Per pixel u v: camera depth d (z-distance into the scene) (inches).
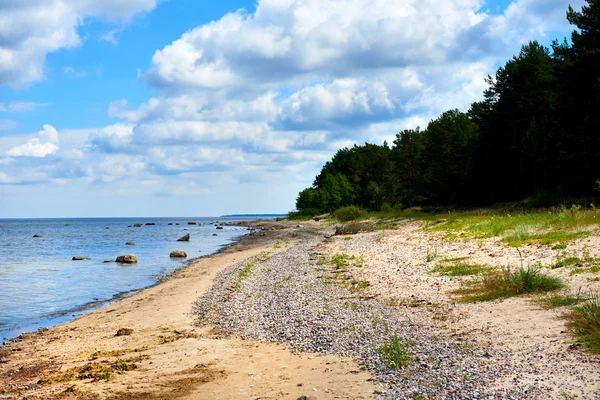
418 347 399.5
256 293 751.7
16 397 344.8
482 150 2434.8
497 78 2325.3
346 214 3179.1
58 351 498.0
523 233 1003.9
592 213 1108.5
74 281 1083.9
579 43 1630.2
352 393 308.5
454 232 1325.0
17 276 1175.6
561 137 1828.2
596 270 597.0
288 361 399.5
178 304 733.9
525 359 340.5
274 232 2913.4
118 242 2674.7
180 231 4279.0
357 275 835.4
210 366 399.9
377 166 4586.6
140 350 474.6
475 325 453.7
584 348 345.1
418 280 724.7
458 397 283.3
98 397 331.9
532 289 552.7
